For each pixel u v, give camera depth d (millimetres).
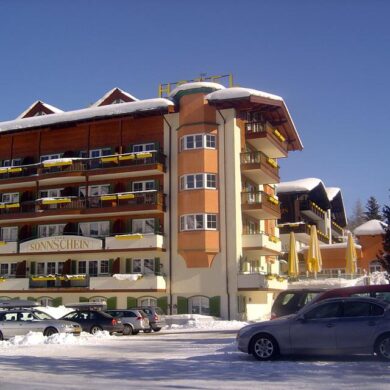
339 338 13500
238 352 15984
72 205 43812
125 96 45906
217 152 41531
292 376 11555
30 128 45906
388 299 16484
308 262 42906
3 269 46656
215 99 41031
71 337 22641
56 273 44875
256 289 39031
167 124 43156
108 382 11430
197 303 40531
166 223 42062
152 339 24609
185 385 10812
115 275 41625
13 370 13617
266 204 42125
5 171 45969
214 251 40156
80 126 45594
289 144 51406
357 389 9984
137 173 42719
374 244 64875
